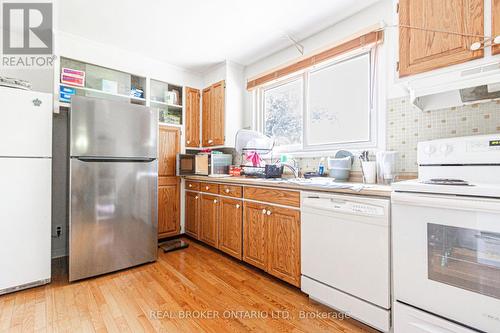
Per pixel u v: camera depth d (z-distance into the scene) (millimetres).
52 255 2555
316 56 2352
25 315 1519
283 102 2908
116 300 1703
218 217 2596
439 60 1287
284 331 1401
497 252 973
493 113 1438
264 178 2412
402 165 1821
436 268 1109
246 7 2055
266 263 2014
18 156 1824
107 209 2135
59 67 2416
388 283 1289
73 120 1990
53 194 2574
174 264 2348
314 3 2002
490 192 966
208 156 2965
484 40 1138
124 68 2844
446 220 1071
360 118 2156
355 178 2082
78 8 2066
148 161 2389
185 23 2299
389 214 1288
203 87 3512
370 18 2025
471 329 1023
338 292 1500
